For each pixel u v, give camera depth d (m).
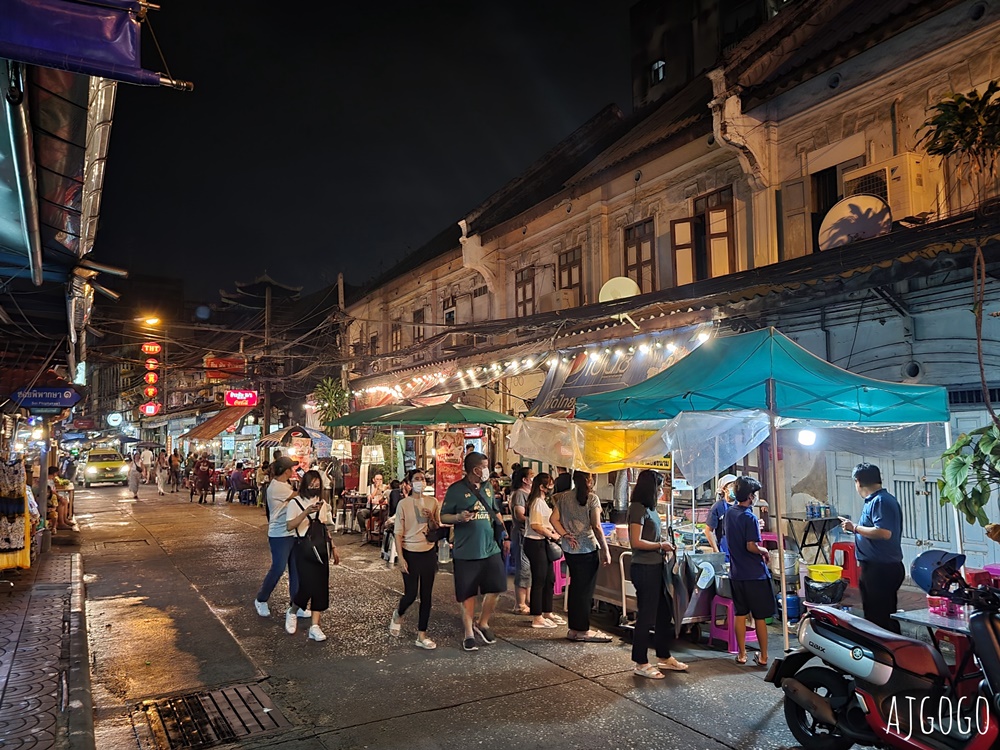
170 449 46.72
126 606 9.23
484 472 7.78
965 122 5.95
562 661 6.79
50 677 6.05
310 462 19.33
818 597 8.09
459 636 7.71
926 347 9.08
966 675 4.40
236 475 25.47
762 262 11.36
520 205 20.48
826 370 6.90
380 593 9.89
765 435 7.79
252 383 31.00
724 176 12.46
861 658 4.49
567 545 7.55
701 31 21.75
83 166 4.94
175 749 4.90
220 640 7.58
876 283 8.48
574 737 5.01
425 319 23.55
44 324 10.70
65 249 6.80
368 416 14.32
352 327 29.25
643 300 11.41
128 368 50.47
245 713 5.53
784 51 11.45
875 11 10.61
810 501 10.45
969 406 8.58
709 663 6.73
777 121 11.40
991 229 7.05
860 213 9.22
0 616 8.24
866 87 10.09
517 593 9.05
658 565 6.42
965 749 4.14
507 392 17.62
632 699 5.75
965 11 8.91
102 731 5.22
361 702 5.73
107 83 4.04
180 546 14.68
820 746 4.75
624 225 14.87
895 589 6.50
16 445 18.20
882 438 8.66
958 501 5.96
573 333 14.45
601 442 8.84
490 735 5.06
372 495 15.45
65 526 17.27
